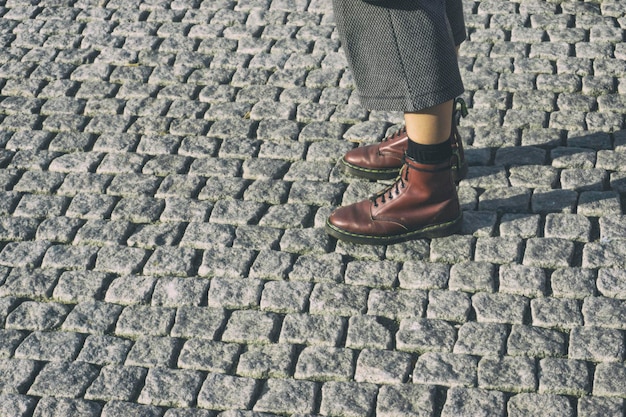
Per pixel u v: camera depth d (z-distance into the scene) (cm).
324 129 460
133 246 400
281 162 441
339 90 486
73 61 524
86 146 461
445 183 378
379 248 389
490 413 318
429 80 350
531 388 325
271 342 352
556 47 502
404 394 327
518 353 338
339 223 388
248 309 367
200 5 564
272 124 466
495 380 329
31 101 495
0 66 523
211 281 379
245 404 329
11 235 410
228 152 450
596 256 374
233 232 402
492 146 441
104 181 438
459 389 327
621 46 498
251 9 555
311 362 342
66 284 383
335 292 370
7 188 438
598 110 457
